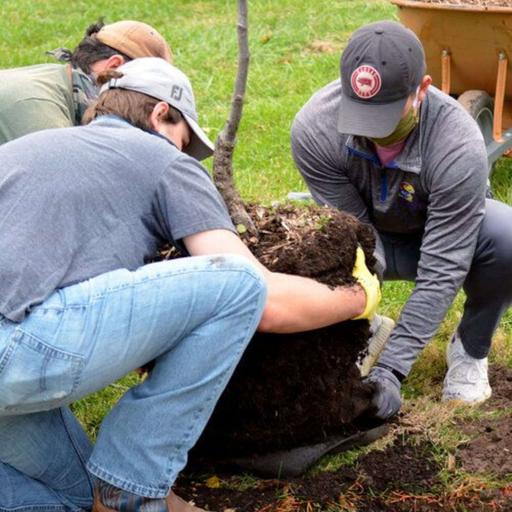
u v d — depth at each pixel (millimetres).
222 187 3533
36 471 3377
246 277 3057
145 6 12781
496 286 4043
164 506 3225
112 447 3170
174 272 3008
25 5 12961
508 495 3631
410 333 3965
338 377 3566
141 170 3066
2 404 2973
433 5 6387
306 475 3734
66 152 3043
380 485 3697
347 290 3398
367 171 4059
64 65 4434
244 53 3314
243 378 3461
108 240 3021
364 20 11562
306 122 4098
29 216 2951
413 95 3711
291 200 3906
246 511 3559
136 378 4531
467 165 3814
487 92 6867
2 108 4137
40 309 2896
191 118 3418
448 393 4273
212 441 3672
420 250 4062
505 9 6160
